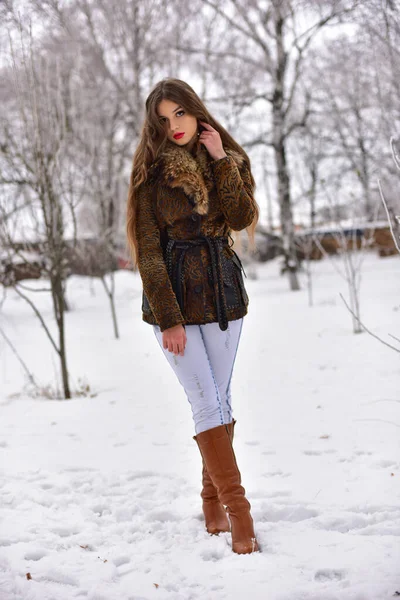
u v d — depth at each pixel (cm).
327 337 769
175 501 261
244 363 641
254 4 1658
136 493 273
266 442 346
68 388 550
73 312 1577
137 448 352
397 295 1152
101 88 1593
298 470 292
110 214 1425
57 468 319
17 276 1833
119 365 731
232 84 1841
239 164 229
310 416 399
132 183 221
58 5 1109
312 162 1734
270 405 441
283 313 1120
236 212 214
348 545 203
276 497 255
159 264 207
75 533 233
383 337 709
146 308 220
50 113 592
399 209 1119
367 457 304
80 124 1027
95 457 338
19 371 755
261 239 2553
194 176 209
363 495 251
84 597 178
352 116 1644
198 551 207
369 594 168
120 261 2159
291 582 179
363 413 392
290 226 1788
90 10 1553
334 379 513
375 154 1513
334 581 180
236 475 212
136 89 1622
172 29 1714
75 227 573
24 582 186
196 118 222
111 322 1328
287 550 203
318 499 250
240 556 201
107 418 443
